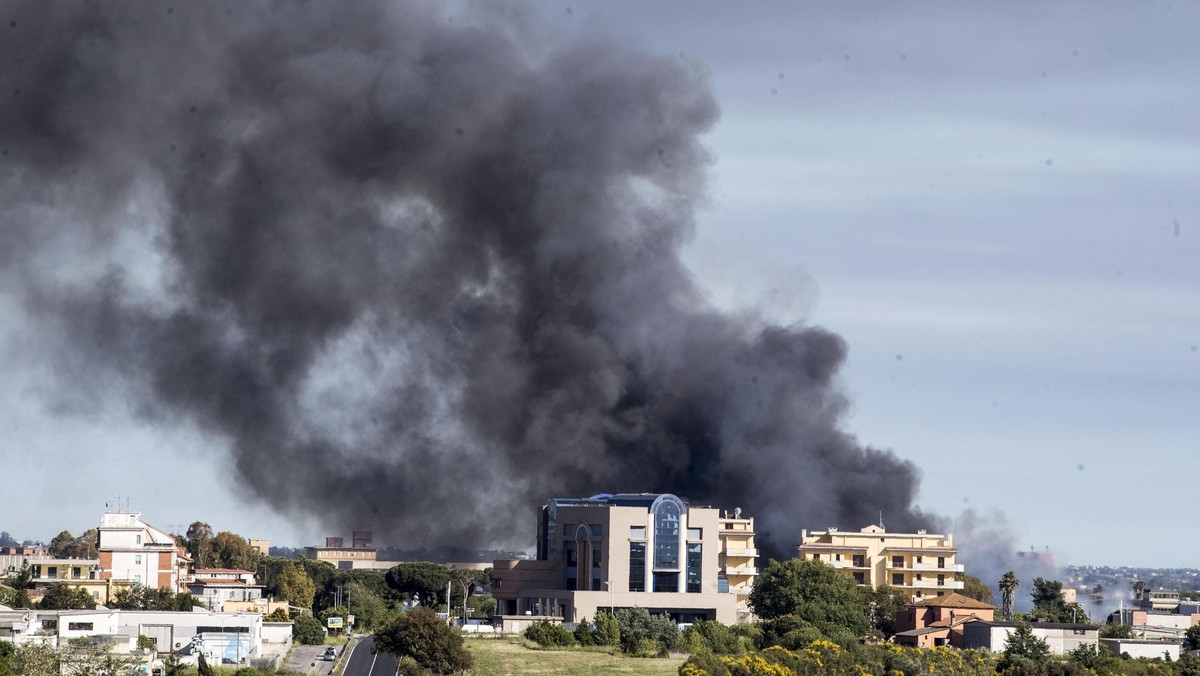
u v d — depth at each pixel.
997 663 112.81
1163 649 124.56
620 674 118.88
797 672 107.38
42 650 108.69
